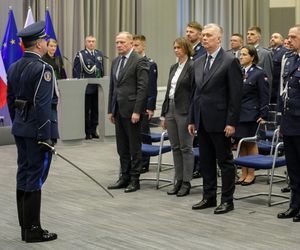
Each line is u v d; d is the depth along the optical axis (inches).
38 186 163.5
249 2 517.7
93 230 175.3
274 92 298.5
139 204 206.2
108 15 425.4
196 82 192.7
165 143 286.7
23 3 385.7
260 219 185.6
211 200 199.5
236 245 159.5
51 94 159.5
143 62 221.9
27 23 346.3
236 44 276.7
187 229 175.3
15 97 165.2
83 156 307.4
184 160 216.1
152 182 242.8
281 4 530.6
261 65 276.4
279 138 212.4
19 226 180.7
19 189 166.7
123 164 231.0
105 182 243.9
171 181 242.7
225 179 193.6
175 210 197.6
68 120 337.7
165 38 449.4
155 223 182.1
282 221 183.0
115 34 429.7
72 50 410.0
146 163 263.1
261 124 225.0
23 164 165.9
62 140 338.0
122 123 227.1
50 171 267.4
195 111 194.2
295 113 176.1
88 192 226.1
